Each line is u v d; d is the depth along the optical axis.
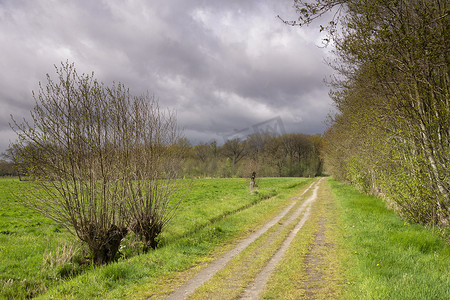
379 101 11.38
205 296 5.76
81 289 6.14
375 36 8.80
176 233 11.70
